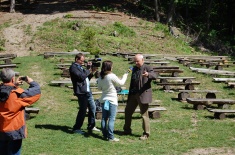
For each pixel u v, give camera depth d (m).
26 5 38.03
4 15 33.84
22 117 5.77
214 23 42.19
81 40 27.52
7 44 27.16
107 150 7.94
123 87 14.13
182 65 20.42
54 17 32.44
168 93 14.27
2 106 5.63
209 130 9.73
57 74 16.98
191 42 33.03
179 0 40.78
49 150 7.85
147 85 8.52
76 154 7.65
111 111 8.41
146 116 8.79
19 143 5.81
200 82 16.36
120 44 27.59
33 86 5.89
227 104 12.09
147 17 36.28
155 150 8.02
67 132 9.16
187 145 8.43
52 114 11.21
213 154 7.91
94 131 9.29
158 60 21.31
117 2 39.66
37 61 20.25
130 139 8.83
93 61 9.08
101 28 30.17
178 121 10.54
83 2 38.72
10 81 5.80
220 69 19.52
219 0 42.62
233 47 36.06
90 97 9.01
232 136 9.22
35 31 29.22
